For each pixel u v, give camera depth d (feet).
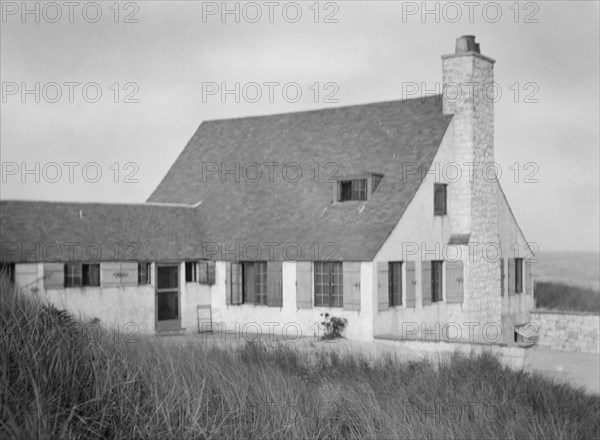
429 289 78.54
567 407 45.27
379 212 75.56
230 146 95.61
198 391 29.14
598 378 67.15
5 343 26.58
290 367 49.11
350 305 71.31
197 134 100.58
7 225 69.56
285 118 94.89
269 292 77.10
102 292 71.82
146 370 29.66
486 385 45.60
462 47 82.64
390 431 32.17
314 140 89.40
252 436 28.48
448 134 81.92
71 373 27.02
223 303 80.12
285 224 80.43
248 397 31.17
